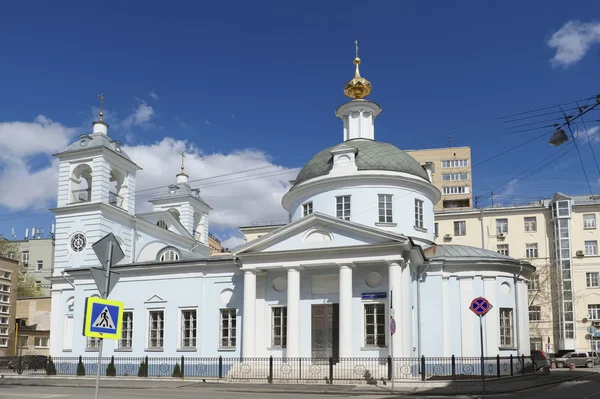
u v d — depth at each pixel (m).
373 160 37.91
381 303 32.34
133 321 38.75
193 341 37.22
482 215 74.31
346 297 31.48
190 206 60.50
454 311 35.22
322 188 38.12
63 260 44.50
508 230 73.25
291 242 33.16
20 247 86.38
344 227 32.06
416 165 39.53
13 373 39.47
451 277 35.66
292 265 32.88
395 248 30.91
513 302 36.19
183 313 37.88
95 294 40.44
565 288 69.31
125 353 38.50
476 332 34.88
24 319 62.19
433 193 39.94
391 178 37.12
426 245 37.97
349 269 31.80
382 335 32.06
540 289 67.88
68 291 43.31
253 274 33.94
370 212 36.72
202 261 37.50
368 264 32.53
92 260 43.47
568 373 42.59
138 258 49.19
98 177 44.97
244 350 33.25
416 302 35.00
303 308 33.97
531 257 72.06
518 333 35.75
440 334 34.78
